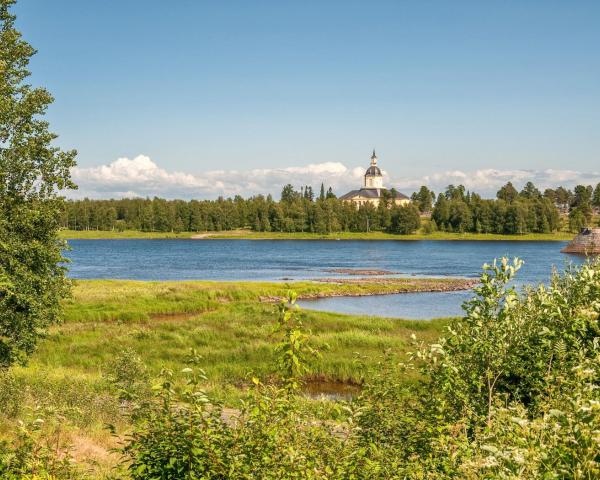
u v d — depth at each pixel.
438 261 116.62
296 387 6.62
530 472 4.70
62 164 19.81
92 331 34.94
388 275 89.38
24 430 7.59
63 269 20.44
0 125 18.66
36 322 18.89
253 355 29.02
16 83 19.50
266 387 6.59
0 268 17.19
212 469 5.90
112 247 175.00
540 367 7.50
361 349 30.44
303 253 145.00
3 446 8.06
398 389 8.00
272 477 5.75
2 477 6.89
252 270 99.88
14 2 19.72
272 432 6.02
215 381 24.70
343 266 106.88
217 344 31.69
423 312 53.38
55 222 20.09
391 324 37.94
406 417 7.25
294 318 6.67
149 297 51.41
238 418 6.45
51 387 20.02
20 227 19.06
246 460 5.90
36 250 18.72
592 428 4.46
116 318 42.25
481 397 7.59
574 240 130.62
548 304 7.68
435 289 70.81
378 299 62.97
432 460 6.27
